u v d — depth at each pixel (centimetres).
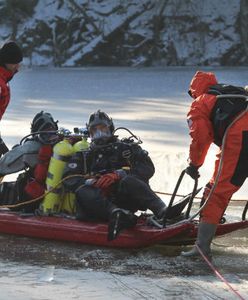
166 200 2359
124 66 13425
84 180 1773
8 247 1723
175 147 3400
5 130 3959
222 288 1387
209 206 1605
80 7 13538
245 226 1681
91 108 5375
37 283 1392
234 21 13438
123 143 1808
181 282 1425
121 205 1770
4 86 2022
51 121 1909
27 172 1911
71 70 11969
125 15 13488
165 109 5372
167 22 13512
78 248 1714
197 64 13425
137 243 1662
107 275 1472
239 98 1582
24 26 13750
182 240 1711
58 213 1853
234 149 1566
